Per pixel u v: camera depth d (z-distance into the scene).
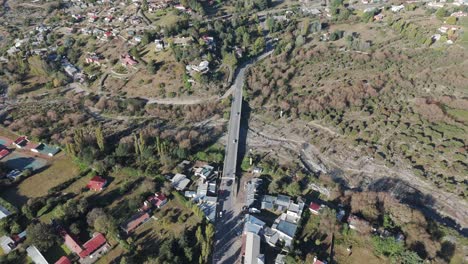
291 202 121.69
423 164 137.62
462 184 127.81
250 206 121.94
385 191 129.50
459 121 150.50
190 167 138.62
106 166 134.38
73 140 148.50
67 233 108.31
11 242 107.12
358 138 152.12
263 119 168.25
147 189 124.00
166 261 98.38
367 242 109.06
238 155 147.12
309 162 143.38
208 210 119.94
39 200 119.81
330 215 113.12
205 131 160.25
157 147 141.50
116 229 109.12
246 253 104.69
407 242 106.69
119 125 164.88
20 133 154.50
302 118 165.38
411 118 155.25
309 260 102.94
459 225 116.94
